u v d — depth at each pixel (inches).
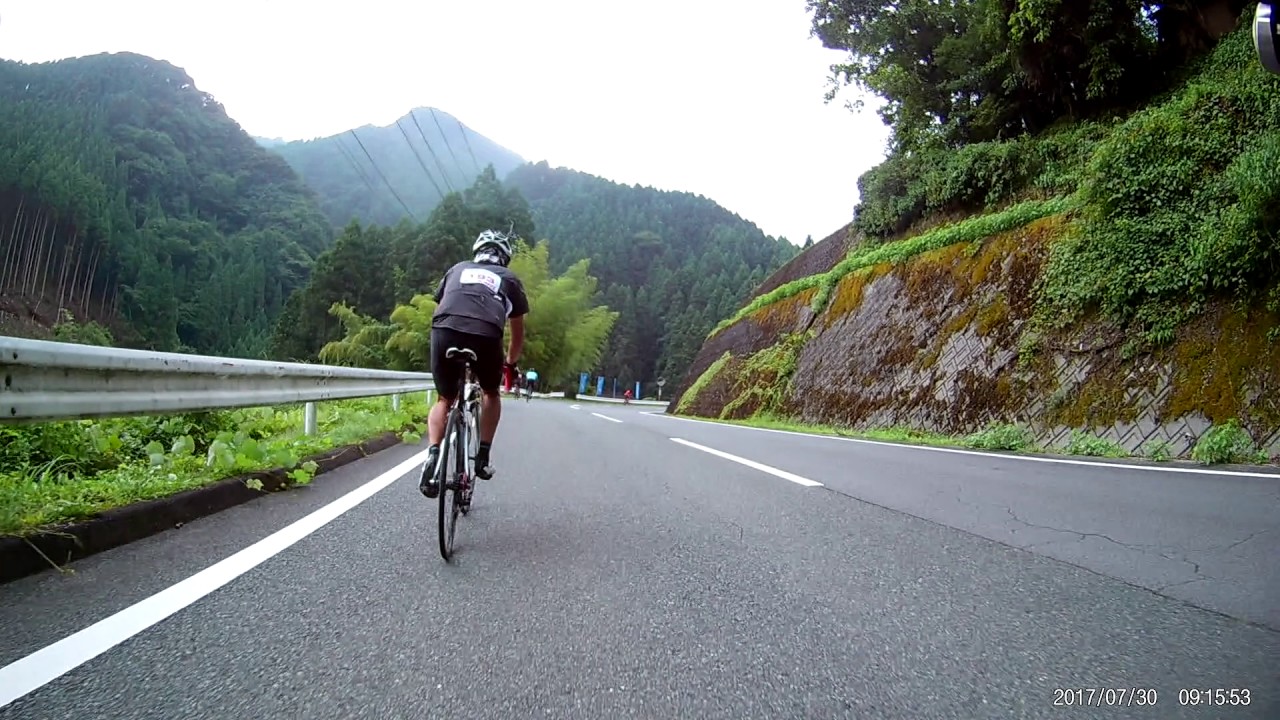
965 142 850.8
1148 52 653.3
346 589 120.9
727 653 97.0
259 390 243.4
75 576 122.3
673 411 1322.6
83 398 150.5
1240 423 346.3
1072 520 184.2
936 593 123.8
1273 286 366.6
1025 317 532.7
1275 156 357.4
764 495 218.8
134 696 80.5
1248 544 158.7
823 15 848.3
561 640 100.6
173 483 178.1
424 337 1579.7
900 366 655.1
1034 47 681.0
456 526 169.2
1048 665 93.7
